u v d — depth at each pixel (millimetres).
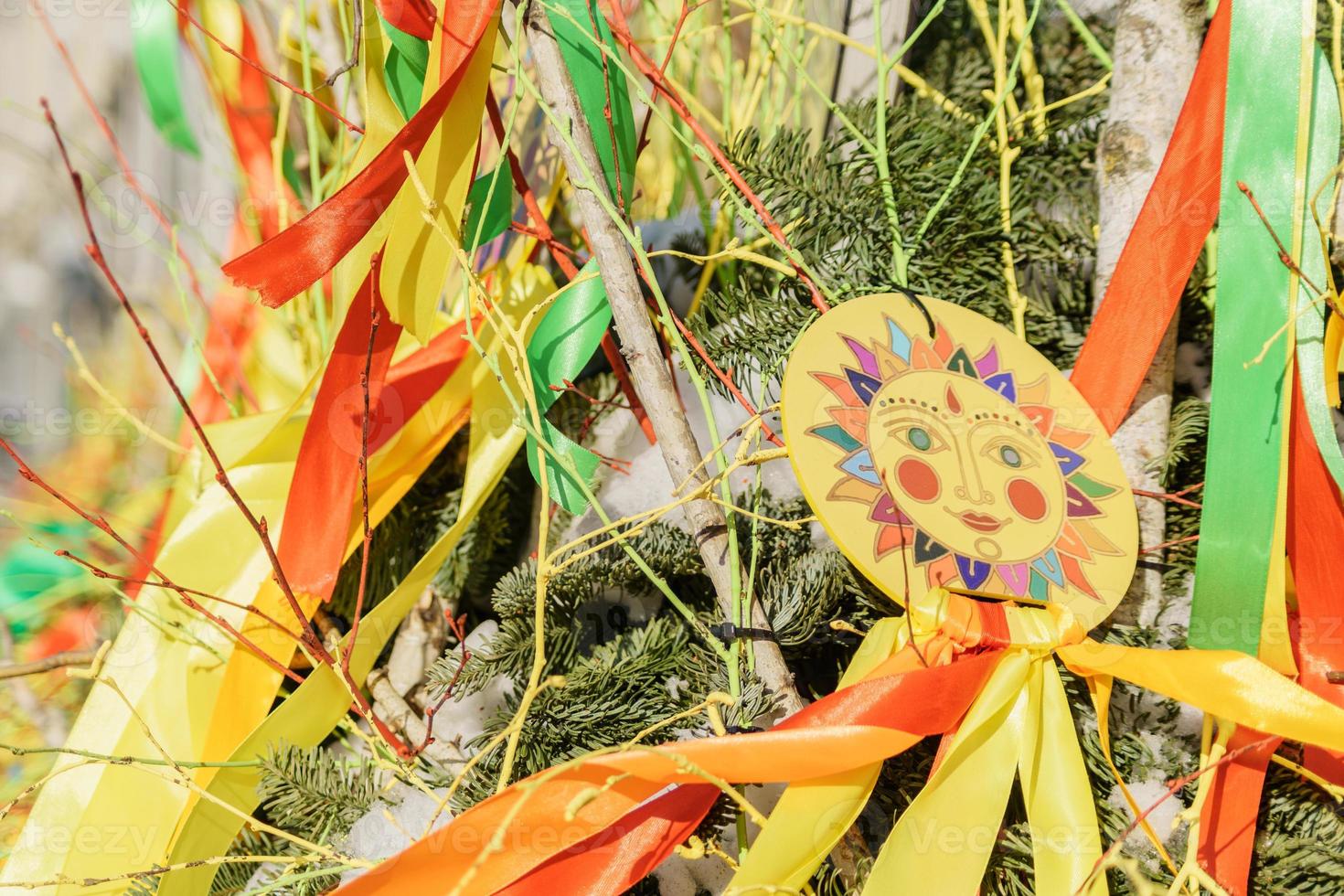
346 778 671
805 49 908
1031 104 846
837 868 587
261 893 613
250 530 789
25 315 1089
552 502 854
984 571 580
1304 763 617
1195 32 711
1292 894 595
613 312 661
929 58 956
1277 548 610
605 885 522
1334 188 650
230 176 1016
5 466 1082
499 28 699
